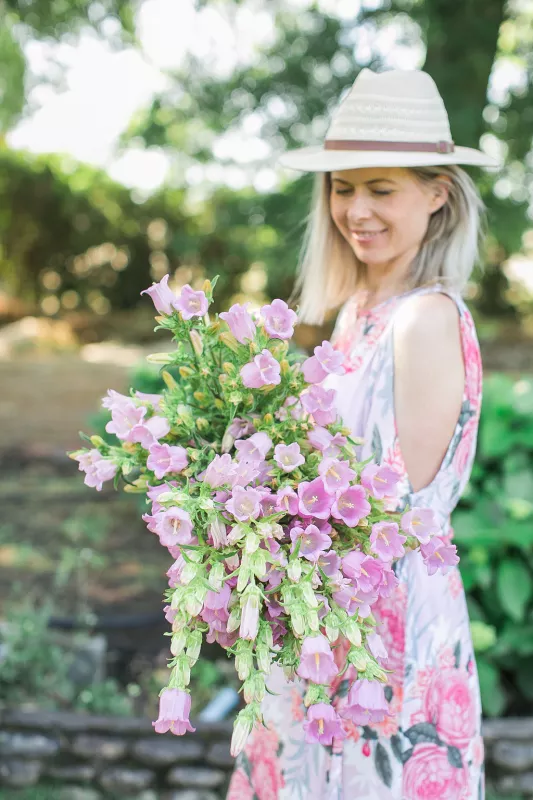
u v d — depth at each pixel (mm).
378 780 1598
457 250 1770
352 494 1334
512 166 10711
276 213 10164
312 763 1677
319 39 9852
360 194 1727
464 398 1631
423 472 1623
